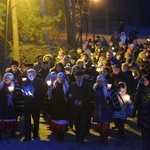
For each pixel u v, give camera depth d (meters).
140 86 9.27
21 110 10.64
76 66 11.98
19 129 11.65
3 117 10.54
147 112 9.15
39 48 20.97
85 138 10.80
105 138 10.26
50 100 10.47
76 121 10.29
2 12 18.53
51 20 20.92
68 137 10.86
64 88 10.27
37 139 10.57
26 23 20.95
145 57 17.62
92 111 11.09
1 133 10.70
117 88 10.94
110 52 15.59
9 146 9.95
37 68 13.70
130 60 13.70
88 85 10.16
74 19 25.16
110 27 69.25
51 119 10.46
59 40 27.75
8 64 20.55
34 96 10.44
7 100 10.53
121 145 10.24
